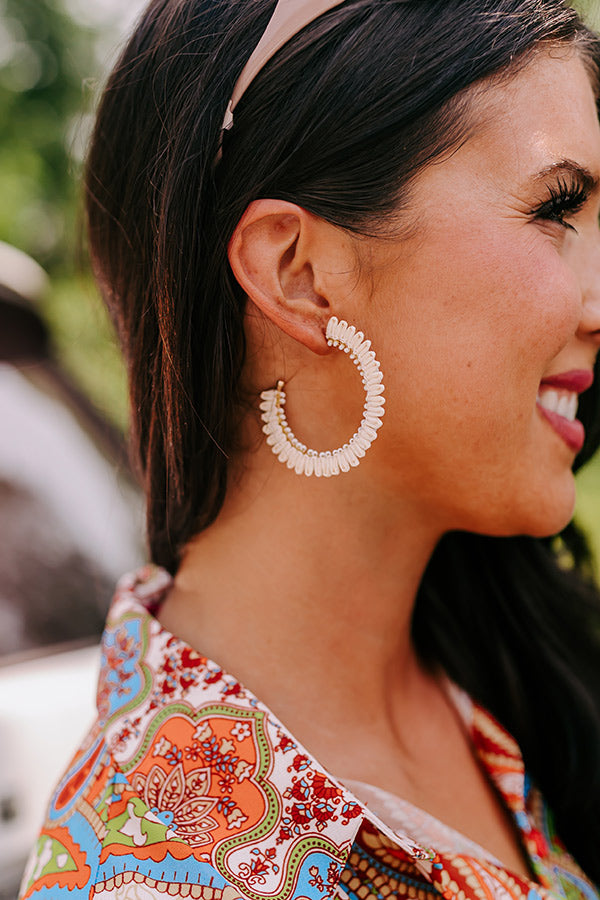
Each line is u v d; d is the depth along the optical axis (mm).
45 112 7031
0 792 1537
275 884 828
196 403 987
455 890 881
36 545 2008
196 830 853
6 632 1853
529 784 1247
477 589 1355
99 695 1040
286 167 916
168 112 967
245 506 1010
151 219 1001
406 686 1173
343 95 890
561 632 1406
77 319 4652
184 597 1056
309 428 981
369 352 935
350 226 913
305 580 1004
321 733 1005
